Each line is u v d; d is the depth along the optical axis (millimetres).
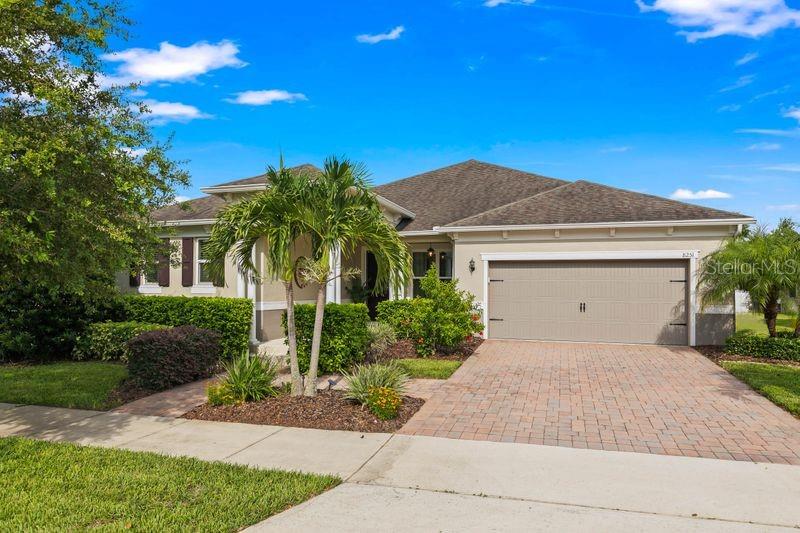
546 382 9516
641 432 6590
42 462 5387
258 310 14203
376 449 5949
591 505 4453
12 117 5906
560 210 15156
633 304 14016
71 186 5840
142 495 4590
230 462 5512
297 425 6875
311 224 7637
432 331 12047
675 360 11641
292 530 4016
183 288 15242
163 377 9008
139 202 6418
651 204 14758
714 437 6371
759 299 12055
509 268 15000
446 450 5914
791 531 3969
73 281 6043
